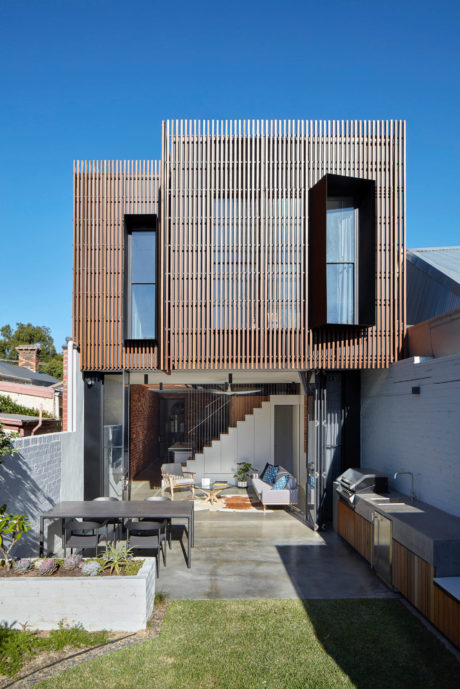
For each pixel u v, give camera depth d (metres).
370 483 7.75
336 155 8.38
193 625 4.99
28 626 4.81
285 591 6.00
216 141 8.34
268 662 4.27
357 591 6.02
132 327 8.77
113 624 4.83
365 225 8.27
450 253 10.96
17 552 6.14
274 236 8.25
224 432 14.00
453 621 4.50
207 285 8.20
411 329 7.98
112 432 8.88
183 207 8.27
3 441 5.39
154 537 6.79
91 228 8.62
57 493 7.62
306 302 8.19
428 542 4.96
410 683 3.95
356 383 9.61
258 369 8.30
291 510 10.57
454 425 5.96
